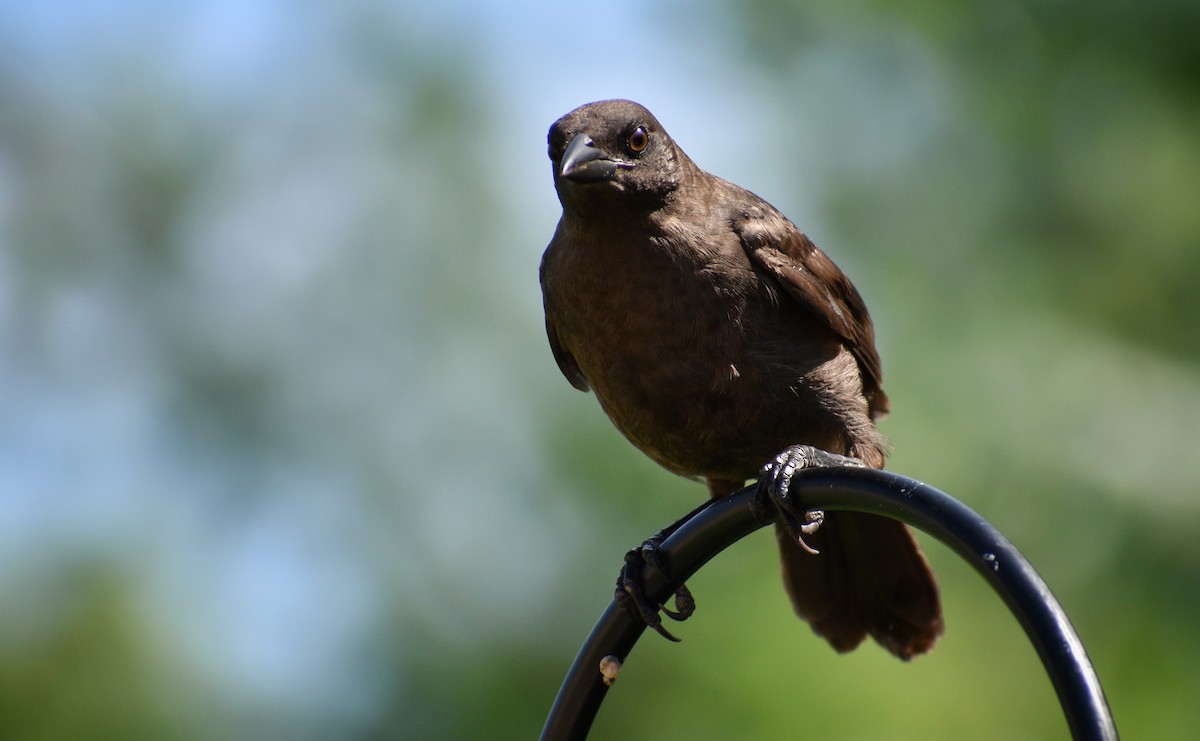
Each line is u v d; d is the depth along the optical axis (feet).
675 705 38.01
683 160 26.43
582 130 25.53
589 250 25.80
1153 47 44.68
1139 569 40.68
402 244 50.57
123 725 47.57
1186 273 43.65
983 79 45.37
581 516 44.78
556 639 44.86
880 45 46.06
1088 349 42.75
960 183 45.19
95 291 54.03
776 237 26.27
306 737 46.62
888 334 43.11
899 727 35.96
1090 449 41.65
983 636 37.52
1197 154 44.24
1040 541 40.60
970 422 41.63
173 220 54.08
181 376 51.88
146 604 49.11
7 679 47.50
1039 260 44.16
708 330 25.45
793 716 36.27
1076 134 44.78
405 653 46.39
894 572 27.20
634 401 26.21
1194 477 41.34
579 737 22.63
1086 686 15.52
